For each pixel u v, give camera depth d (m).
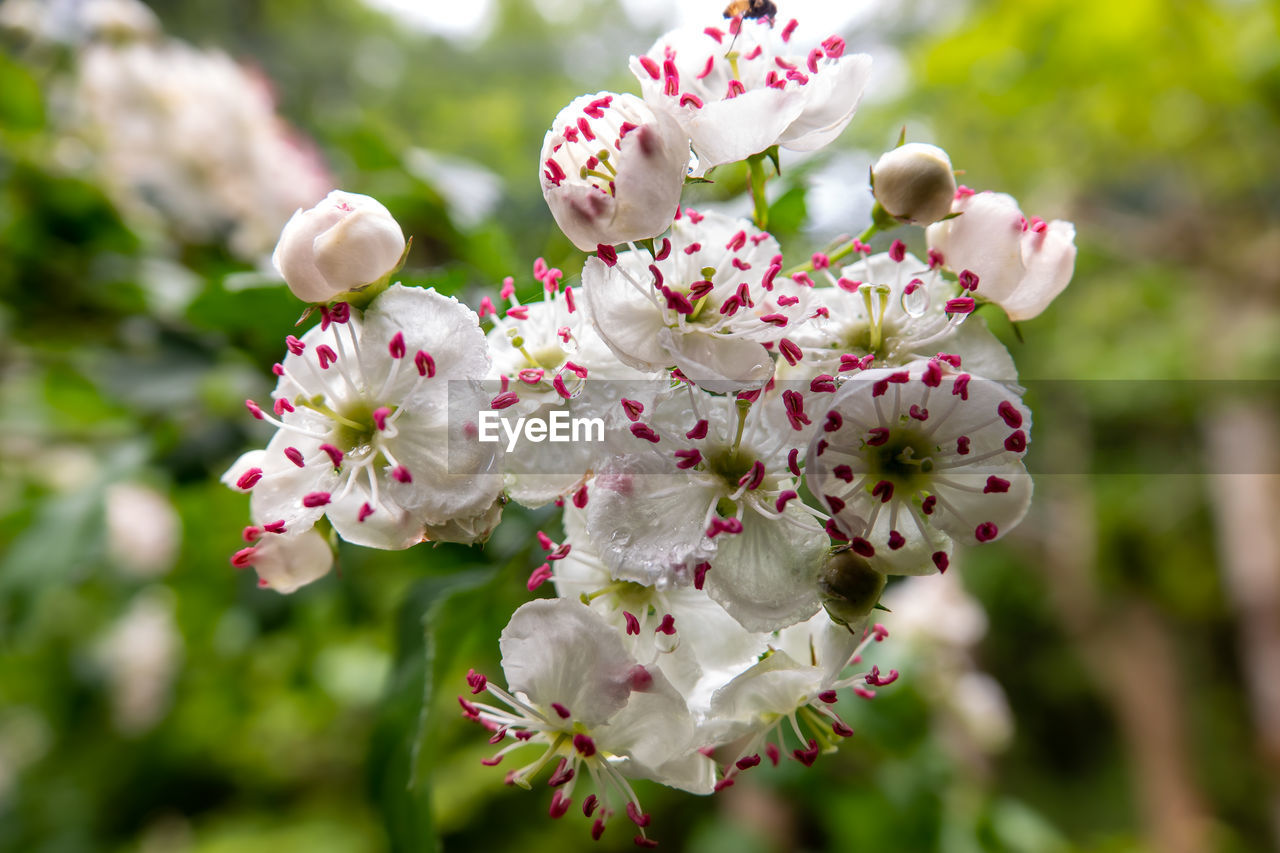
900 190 0.08
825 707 0.08
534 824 0.24
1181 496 0.35
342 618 0.16
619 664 0.07
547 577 0.08
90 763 0.30
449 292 0.09
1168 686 0.37
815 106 0.08
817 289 0.08
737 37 0.08
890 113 0.26
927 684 0.15
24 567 0.13
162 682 0.25
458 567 0.10
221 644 0.18
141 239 0.15
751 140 0.07
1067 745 0.43
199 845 0.27
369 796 0.09
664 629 0.07
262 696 0.21
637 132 0.07
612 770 0.07
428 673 0.08
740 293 0.07
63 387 0.15
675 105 0.07
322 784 0.29
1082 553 0.34
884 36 0.25
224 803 0.30
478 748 0.18
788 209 0.10
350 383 0.07
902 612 0.16
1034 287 0.08
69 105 0.16
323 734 0.27
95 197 0.14
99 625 0.24
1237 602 0.32
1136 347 0.30
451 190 0.12
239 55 0.28
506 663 0.07
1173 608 0.38
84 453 0.18
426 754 0.09
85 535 0.13
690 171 0.07
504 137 0.29
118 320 0.15
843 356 0.07
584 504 0.07
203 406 0.14
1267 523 0.30
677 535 0.07
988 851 0.16
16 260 0.14
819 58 0.08
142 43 0.15
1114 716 0.40
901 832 0.15
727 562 0.07
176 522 0.16
